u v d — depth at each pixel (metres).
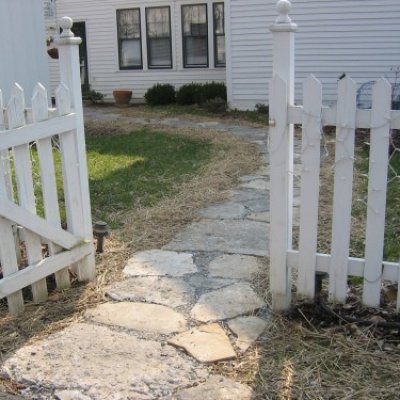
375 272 2.47
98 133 9.27
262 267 3.26
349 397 2.02
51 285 3.07
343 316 2.53
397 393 2.04
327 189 4.97
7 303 2.81
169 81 14.10
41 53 7.42
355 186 5.00
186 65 13.87
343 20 9.82
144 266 3.30
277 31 2.33
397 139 6.14
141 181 5.46
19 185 2.68
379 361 2.23
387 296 2.72
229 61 10.98
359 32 9.78
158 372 2.20
